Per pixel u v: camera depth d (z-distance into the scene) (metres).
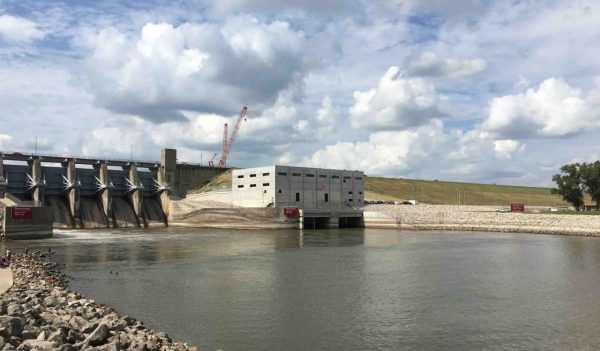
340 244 100.12
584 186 174.88
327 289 49.44
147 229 152.50
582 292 47.97
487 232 138.50
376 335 33.81
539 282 53.38
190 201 174.88
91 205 159.88
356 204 187.00
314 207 173.25
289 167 167.00
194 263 69.12
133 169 170.25
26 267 55.81
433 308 41.41
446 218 156.38
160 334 28.17
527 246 94.62
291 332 34.38
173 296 45.94
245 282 53.53
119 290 48.81
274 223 152.25
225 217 157.75
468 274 59.00
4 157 143.12
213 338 32.88
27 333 21.86
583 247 91.94
